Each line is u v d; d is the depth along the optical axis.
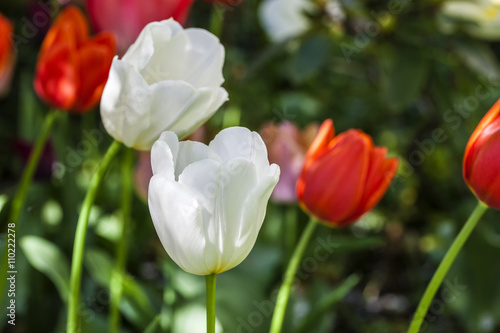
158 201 0.70
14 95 1.68
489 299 1.19
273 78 1.77
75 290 0.80
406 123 1.88
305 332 0.99
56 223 1.16
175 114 0.75
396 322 1.54
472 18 1.18
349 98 1.90
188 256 0.71
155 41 0.75
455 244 0.76
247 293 1.03
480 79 1.39
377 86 1.78
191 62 0.76
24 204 1.11
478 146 0.76
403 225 1.92
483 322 1.19
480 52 1.21
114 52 0.86
